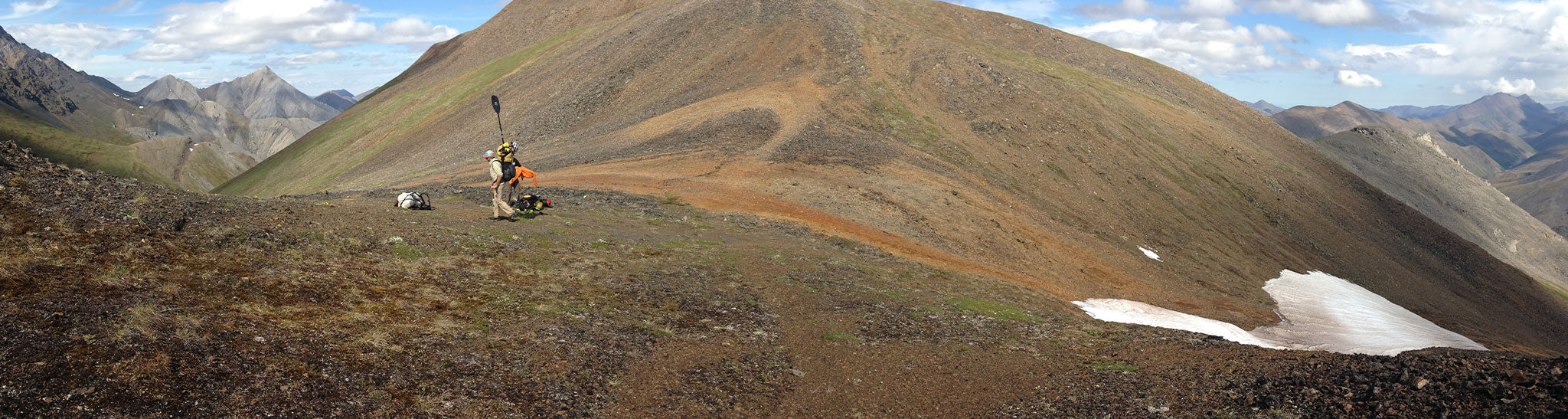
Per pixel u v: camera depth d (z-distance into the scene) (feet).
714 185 99.76
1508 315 176.86
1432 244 210.59
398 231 42.34
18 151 34.94
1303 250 164.76
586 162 120.47
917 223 95.40
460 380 23.56
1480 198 330.34
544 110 202.08
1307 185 212.84
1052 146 170.40
